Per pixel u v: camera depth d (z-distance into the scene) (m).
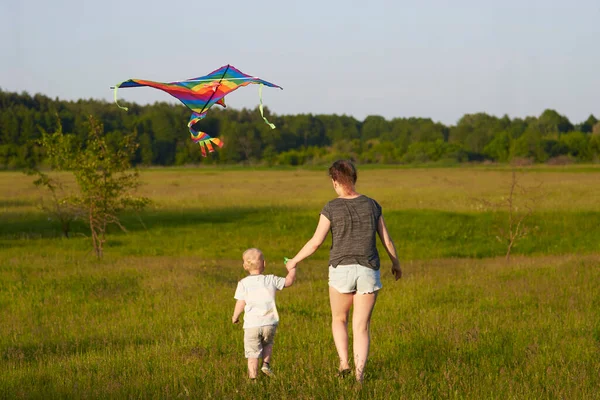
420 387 9.84
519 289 21.88
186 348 14.42
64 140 40.69
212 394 9.84
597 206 65.44
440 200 75.00
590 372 10.84
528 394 9.52
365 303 10.11
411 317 17.30
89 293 24.33
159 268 31.31
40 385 11.16
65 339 16.53
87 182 40.53
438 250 50.91
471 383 10.21
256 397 9.55
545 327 15.20
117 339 16.33
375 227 10.22
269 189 99.56
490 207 64.00
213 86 7.32
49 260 37.75
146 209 69.06
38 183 43.62
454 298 20.80
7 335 17.27
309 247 10.38
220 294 23.31
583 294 20.25
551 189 86.69
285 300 21.67
